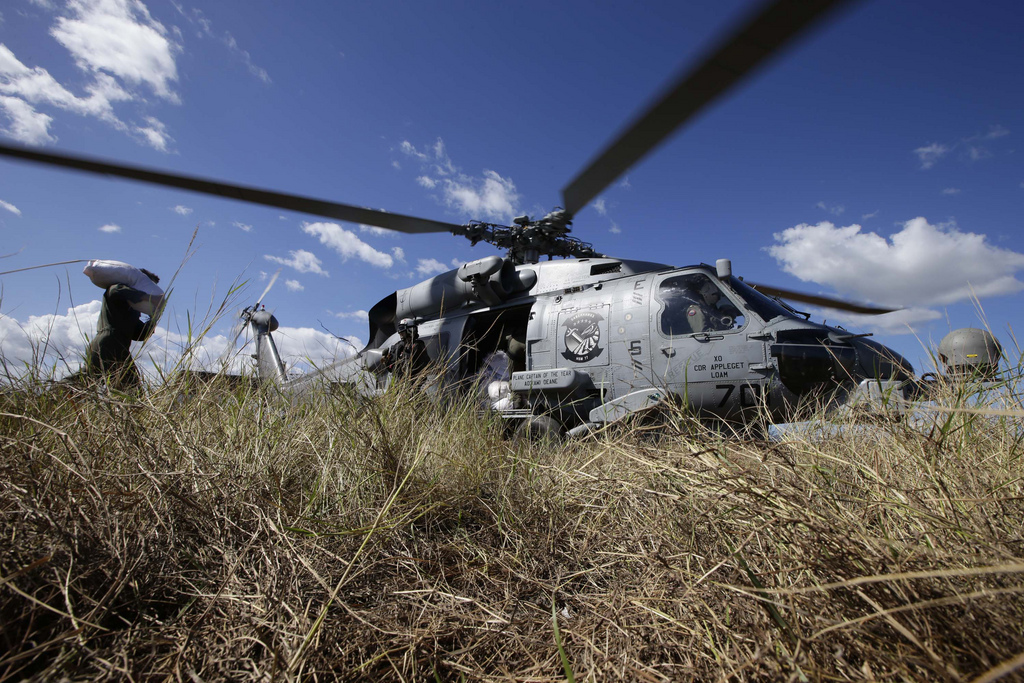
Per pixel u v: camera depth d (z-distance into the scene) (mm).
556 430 4922
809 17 1104
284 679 1034
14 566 1177
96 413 1947
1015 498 1280
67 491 1488
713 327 4488
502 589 1604
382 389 3160
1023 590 802
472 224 5996
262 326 5828
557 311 5469
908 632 834
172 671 1046
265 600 1228
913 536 1197
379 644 1261
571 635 1331
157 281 3990
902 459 1734
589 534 1813
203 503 1584
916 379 2361
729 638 1041
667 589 1252
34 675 965
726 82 1381
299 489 1983
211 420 2242
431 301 6512
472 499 2230
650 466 1711
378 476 2143
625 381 4703
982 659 831
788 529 1162
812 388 3994
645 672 1065
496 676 1239
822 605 989
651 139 1787
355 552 1565
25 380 2104
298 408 2719
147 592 1277
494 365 6176
